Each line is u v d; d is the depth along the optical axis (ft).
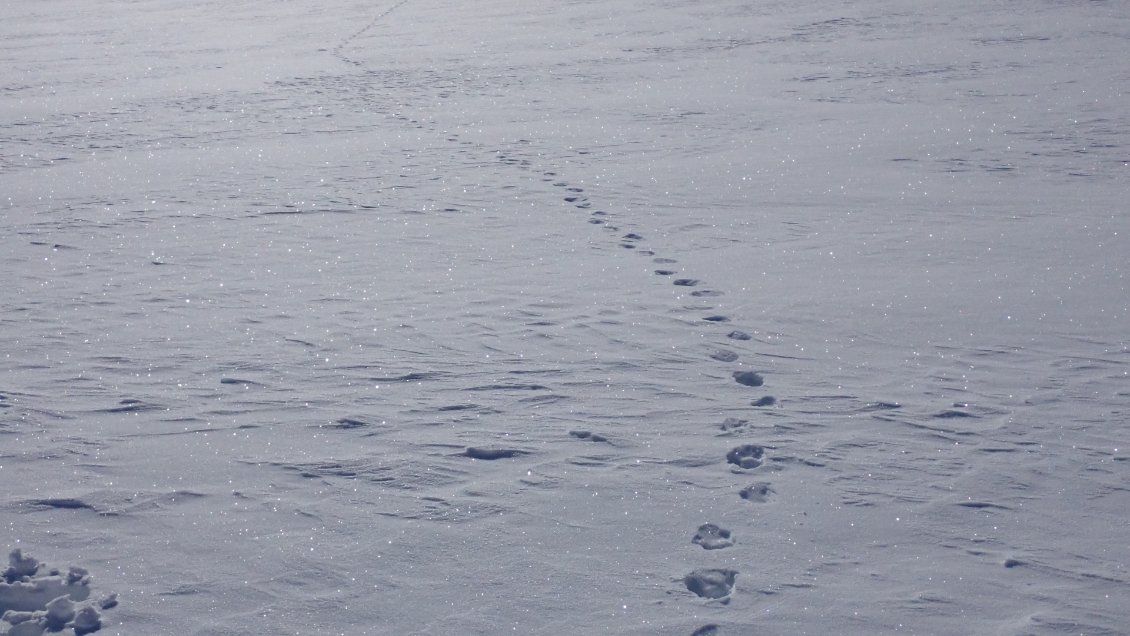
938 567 11.13
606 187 35.45
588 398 16.30
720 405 16.01
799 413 15.66
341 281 23.98
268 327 20.38
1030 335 19.51
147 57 88.99
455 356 18.44
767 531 11.90
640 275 24.07
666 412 15.70
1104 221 28.76
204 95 65.67
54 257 27.04
